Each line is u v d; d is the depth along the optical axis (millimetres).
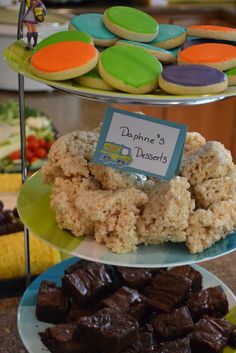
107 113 757
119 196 737
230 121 2123
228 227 756
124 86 677
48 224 782
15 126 1379
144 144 743
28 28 821
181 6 2416
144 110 2033
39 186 865
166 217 724
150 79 684
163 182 765
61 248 735
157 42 817
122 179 769
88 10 2365
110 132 754
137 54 719
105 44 805
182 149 737
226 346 797
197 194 777
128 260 717
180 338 799
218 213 751
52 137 1362
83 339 772
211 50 746
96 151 761
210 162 775
